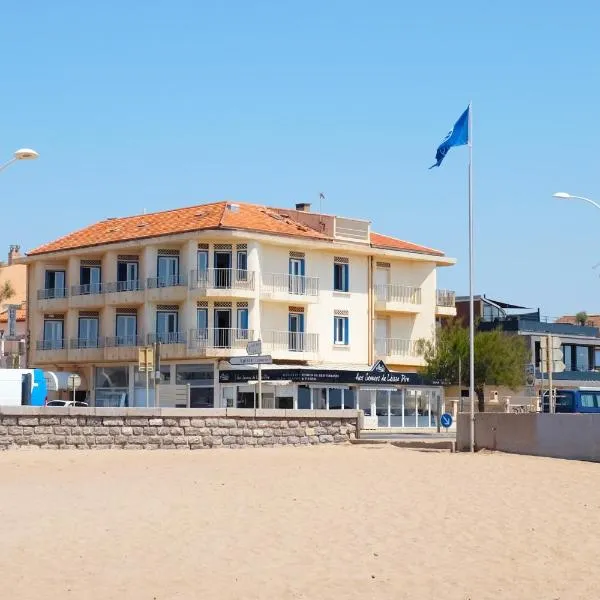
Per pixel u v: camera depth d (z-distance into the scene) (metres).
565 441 31.42
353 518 19.20
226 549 16.36
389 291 73.38
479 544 16.98
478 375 71.62
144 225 71.00
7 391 49.34
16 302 92.75
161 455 31.55
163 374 67.06
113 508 20.16
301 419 37.97
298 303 67.81
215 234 64.38
